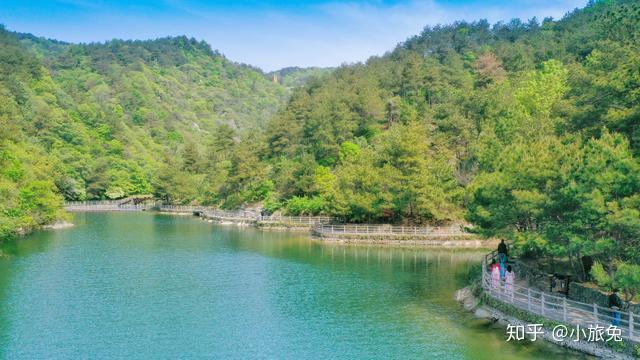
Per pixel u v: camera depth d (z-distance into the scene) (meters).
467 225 81.81
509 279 37.56
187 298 46.84
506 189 41.19
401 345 34.19
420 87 151.00
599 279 28.39
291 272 58.25
